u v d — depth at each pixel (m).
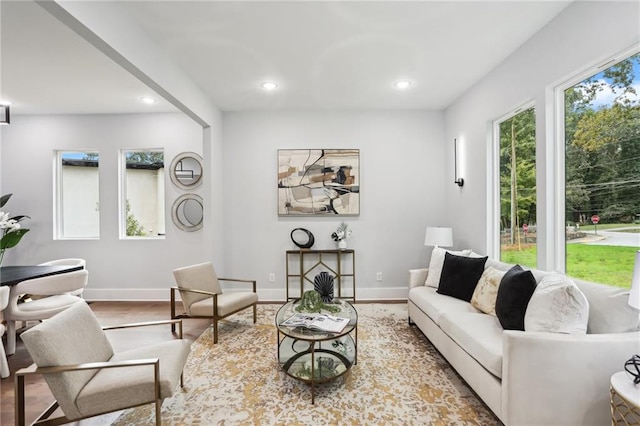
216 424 1.88
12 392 2.25
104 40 1.96
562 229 2.44
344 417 1.93
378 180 4.49
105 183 4.50
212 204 4.03
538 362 1.59
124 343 3.03
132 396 1.65
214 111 4.12
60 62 2.94
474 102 3.60
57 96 3.80
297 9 2.22
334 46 2.73
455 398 2.12
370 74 3.29
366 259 4.50
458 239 4.07
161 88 2.76
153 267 4.50
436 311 2.65
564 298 1.74
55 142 4.48
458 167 4.05
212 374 2.44
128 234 4.59
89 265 4.49
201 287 3.35
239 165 4.45
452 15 2.31
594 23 2.03
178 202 4.50
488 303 2.50
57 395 1.57
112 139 4.50
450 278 3.02
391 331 3.30
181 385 2.29
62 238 4.54
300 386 2.27
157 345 2.10
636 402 1.23
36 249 4.48
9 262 4.46
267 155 4.46
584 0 2.10
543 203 2.50
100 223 4.50
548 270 2.46
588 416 1.57
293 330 2.20
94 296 4.48
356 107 4.35
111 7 2.03
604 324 1.73
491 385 1.82
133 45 2.29
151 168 4.62
